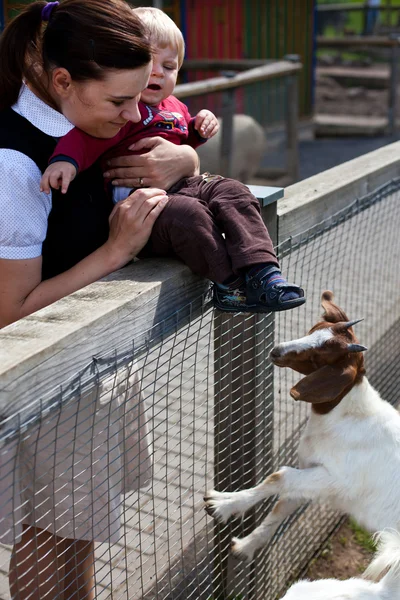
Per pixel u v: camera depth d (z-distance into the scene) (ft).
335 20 88.94
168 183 8.72
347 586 8.98
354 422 10.79
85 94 7.33
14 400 5.72
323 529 13.01
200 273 8.15
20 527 7.14
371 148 48.19
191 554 11.34
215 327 9.88
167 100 9.87
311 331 10.02
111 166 8.79
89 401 7.54
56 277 7.83
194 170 9.01
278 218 9.87
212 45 43.29
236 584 11.05
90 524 8.10
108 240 8.05
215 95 30.78
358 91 66.54
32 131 7.52
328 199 11.33
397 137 52.03
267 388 10.64
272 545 11.32
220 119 31.24
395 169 14.06
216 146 31.42
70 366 6.32
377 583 9.16
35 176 7.45
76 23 7.09
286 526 11.79
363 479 10.68
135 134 8.90
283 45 49.01
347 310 17.71
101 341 6.73
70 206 8.08
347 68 77.41
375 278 19.07
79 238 8.23
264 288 7.69
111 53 7.07
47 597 8.17
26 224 7.38
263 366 10.34
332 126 52.90
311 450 11.02
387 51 79.25
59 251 8.25
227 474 10.63
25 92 7.63
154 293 7.49
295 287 7.67
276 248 9.72
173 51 9.37
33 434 6.74
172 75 9.36
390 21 86.22
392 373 16.93
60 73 7.29
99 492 8.09
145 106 9.14
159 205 7.95
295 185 11.69
